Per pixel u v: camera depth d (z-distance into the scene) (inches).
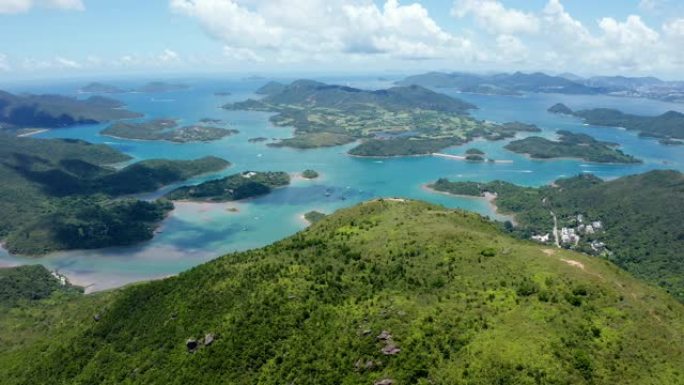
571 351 4547.2
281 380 5142.7
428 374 4638.3
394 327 5221.5
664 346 4739.2
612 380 4352.9
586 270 5920.3
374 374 4815.5
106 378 6097.4
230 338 5762.8
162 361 5944.9
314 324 5669.3
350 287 6264.8
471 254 6382.9
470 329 4987.7
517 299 5280.5
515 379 4315.9
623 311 5118.1
